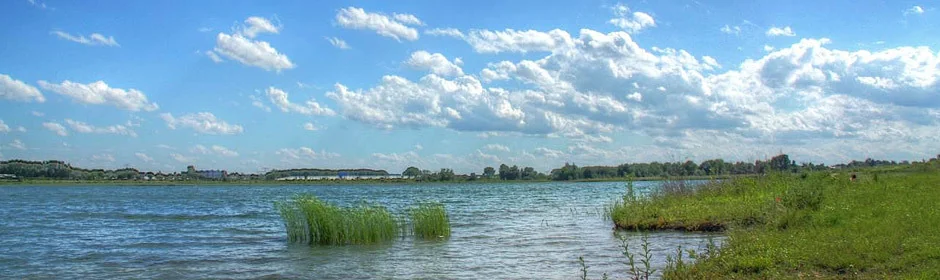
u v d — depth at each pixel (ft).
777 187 96.17
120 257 68.23
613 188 367.86
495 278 50.06
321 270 55.72
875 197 75.61
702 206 87.66
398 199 240.94
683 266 45.11
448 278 50.60
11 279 55.01
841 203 70.44
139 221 126.11
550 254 62.54
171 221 124.67
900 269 38.47
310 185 651.66
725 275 41.42
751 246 47.88
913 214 56.29
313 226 75.05
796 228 57.06
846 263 40.42
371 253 65.46
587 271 51.44
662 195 106.42
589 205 157.17
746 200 89.61
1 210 174.09
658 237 71.97
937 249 40.60
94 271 58.90
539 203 180.45
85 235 95.86
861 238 46.70
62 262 65.21
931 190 80.38
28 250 76.18
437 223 80.07
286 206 78.48
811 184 78.33
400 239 77.61
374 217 75.92
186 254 69.41
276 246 73.46
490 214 130.41
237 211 158.61
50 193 366.22
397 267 56.39
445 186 556.10
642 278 46.14
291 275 53.67
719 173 115.14
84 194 345.92
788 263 42.16
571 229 88.99
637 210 91.09
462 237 79.97
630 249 63.10
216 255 67.67
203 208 178.60
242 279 52.44
